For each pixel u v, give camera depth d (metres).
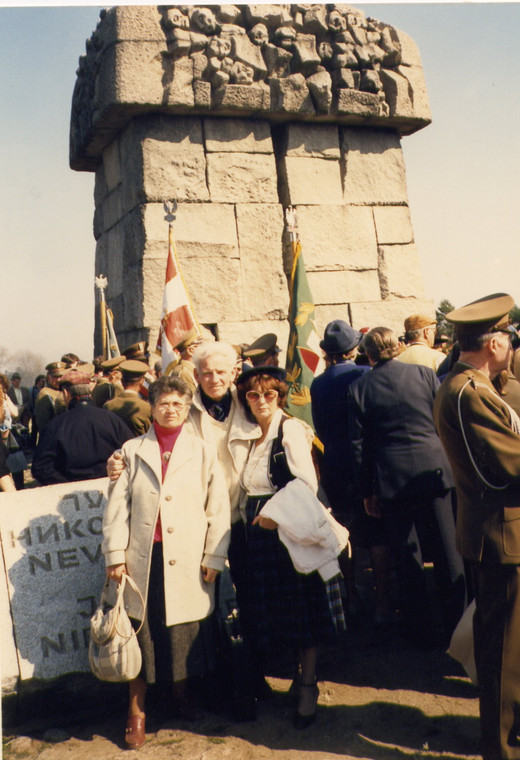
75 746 3.42
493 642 2.88
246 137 9.16
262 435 3.65
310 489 3.46
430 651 4.24
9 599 3.69
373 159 9.96
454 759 3.12
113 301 9.59
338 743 3.31
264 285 9.09
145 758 3.25
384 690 3.82
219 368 3.65
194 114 8.88
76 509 3.92
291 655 4.27
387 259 9.86
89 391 4.57
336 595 3.49
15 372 13.28
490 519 2.91
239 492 3.65
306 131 9.53
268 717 3.61
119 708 3.79
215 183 8.94
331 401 4.83
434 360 5.07
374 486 4.28
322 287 9.43
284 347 9.14
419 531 4.22
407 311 9.89
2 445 4.45
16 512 3.83
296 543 3.41
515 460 2.85
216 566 3.46
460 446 2.98
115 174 9.51
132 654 3.29
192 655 3.44
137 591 3.36
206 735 3.46
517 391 3.44
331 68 9.44
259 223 9.12
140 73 8.42
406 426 4.17
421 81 9.96
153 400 3.50
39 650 3.68
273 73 9.10
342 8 9.58
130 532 3.44
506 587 2.87
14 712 3.64
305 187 9.47
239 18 8.98
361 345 5.61
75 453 4.31
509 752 2.84
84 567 3.85
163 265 8.59
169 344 5.79
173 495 3.43
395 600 5.02
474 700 3.66
